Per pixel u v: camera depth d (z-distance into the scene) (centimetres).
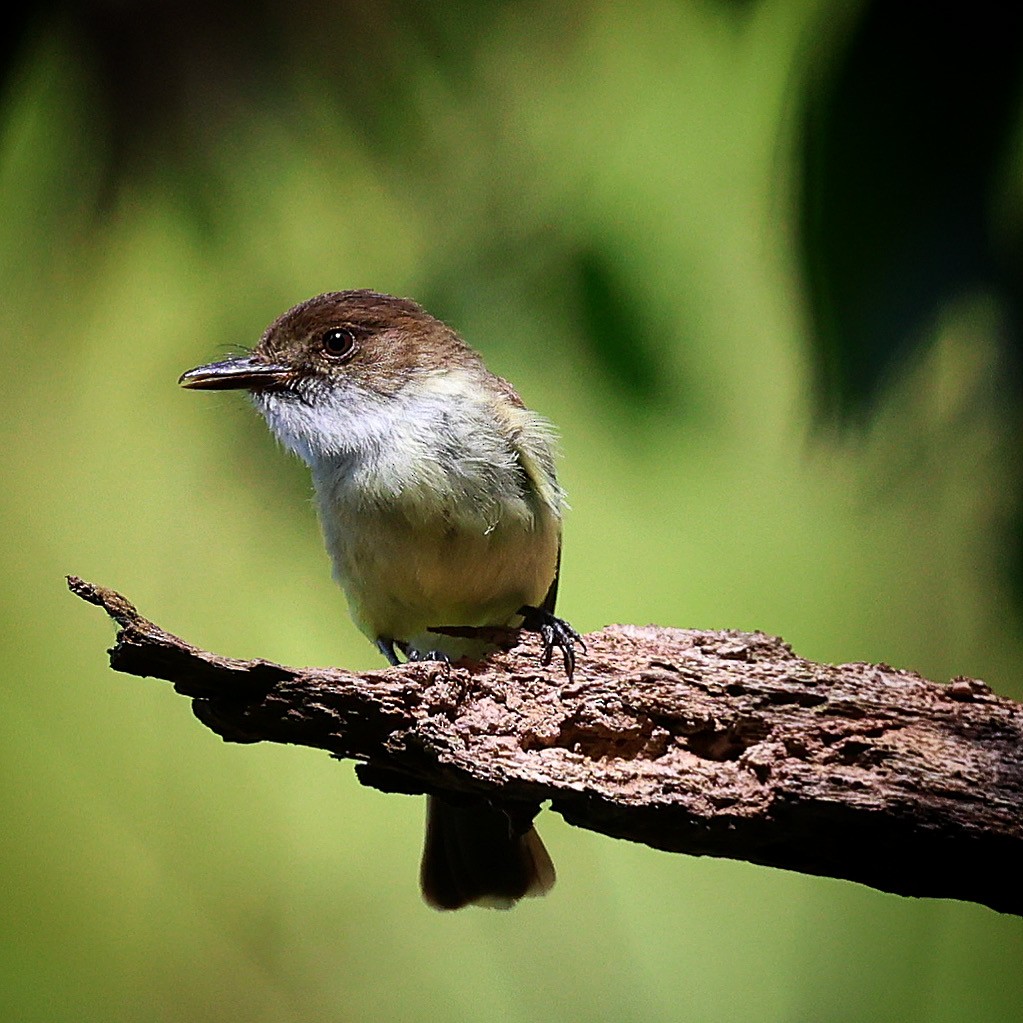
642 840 622
